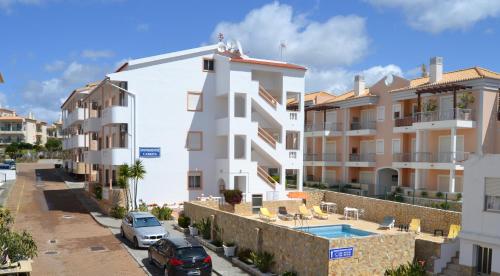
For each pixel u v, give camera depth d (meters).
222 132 34.12
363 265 16.22
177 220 28.94
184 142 34.00
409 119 38.16
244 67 33.53
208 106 34.91
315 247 16.02
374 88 44.03
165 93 33.44
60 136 109.88
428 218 24.02
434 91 35.25
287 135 40.47
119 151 31.83
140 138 32.56
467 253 17.27
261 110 34.81
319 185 47.38
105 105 39.25
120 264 19.61
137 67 32.62
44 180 51.38
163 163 33.28
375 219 28.08
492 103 33.56
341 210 31.70
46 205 34.41
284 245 17.58
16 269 14.36
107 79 31.86
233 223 21.42
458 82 34.03
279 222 27.94
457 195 33.22
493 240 16.34
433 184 36.72
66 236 24.72
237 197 30.25
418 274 16.42
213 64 35.25
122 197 30.69
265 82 36.03
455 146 33.78
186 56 34.19
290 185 39.56
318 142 50.84
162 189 33.25
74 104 54.38
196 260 16.88
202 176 34.53
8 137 91.19
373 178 43.88
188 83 34.22
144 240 21.92
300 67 35.81
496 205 16.66
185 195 34.03
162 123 33.28
